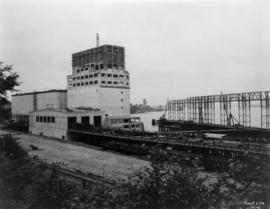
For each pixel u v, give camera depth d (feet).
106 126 239.09
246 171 17.83
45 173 46.39
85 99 290.15
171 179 20.06
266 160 17.61
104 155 143.84
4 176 48.62
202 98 261.44
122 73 297.94
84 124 217.36
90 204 26.58
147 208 20.24
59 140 200.23
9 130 274.77
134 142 167.53
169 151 21.56
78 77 309.42
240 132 180.04
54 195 40.22
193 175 19.99
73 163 123.54
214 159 105.19
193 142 130.62
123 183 23.90
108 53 307.58
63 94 327.47
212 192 18.70
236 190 17.80
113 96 283.59
